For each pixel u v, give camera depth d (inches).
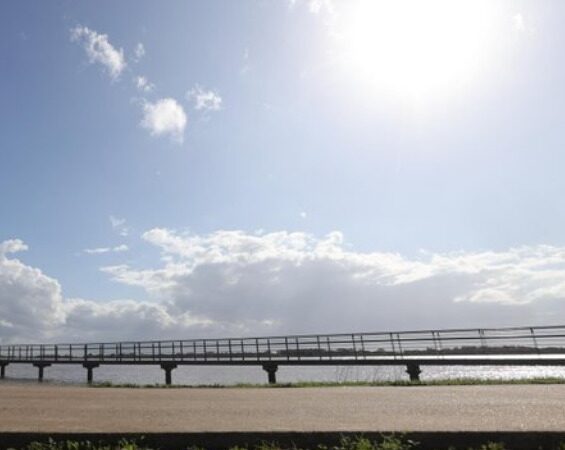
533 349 912.3
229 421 257.3
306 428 229.1
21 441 227.3
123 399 401.7
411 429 220.4
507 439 211.6
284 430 224.5
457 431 215.0
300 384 655.1
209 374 1974.7
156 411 307.9
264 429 228.1
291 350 1168.2
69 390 542.3
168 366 1328.7
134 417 279.1
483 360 843.4
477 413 270.8
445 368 2049.7
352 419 257.8
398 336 1020.5
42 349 1695.4
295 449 217.9
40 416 287.3
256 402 359.9
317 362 1069.1
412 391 444.1
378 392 441.7
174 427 238.4
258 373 1985.7
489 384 556.4
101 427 242.1
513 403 319.6
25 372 2534.5
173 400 387.2
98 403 366.0
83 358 1577.3
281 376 1610.5
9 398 418.3
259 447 217.3
